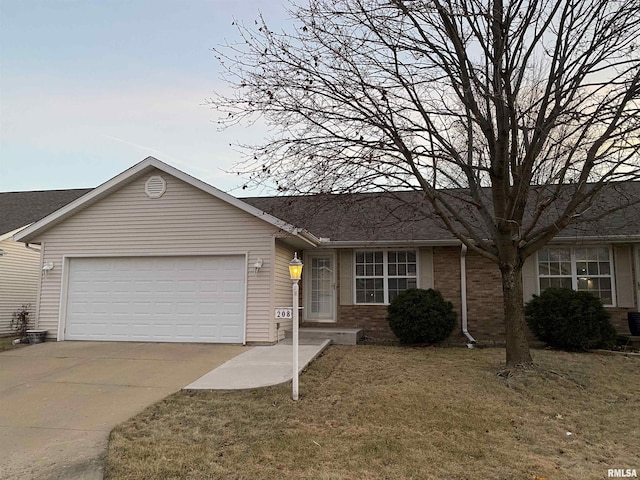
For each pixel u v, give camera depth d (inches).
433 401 249.8
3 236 595.2
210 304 443.2
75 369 327.6
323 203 334.0
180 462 171.5
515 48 293.0
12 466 169.5
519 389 276.5
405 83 300.5
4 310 604.7
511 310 318.7
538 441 196.2
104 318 456.8
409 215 475.2
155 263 457.7
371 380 296.5
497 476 161.2
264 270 437.4
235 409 233.9
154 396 258.8
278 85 299.7
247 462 171.9
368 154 304.5
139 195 464.8
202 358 361.1
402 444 189.5
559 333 407.8
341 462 172.2
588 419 226.4
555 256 496.1
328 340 449.7
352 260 532.4
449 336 462.9
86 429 207.0
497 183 324.8
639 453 184.5
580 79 295.9
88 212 470.6
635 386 288.5
